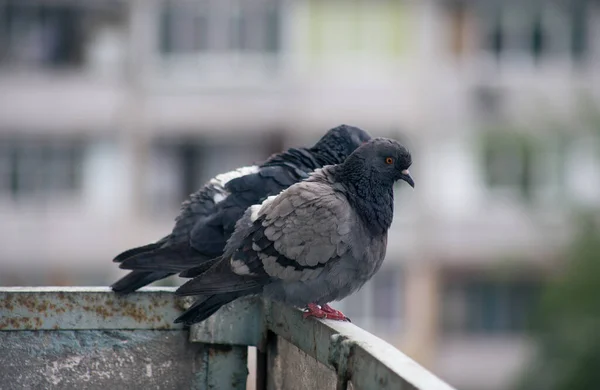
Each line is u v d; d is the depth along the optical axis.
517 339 21.88
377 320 21.66
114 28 21.62
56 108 21.70
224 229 6.07
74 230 21.94
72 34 21.83
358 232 5.34
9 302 5.00
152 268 5.69
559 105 21.12
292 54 21.34
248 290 5.20
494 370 21.89
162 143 21.80
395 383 3.63
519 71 21.48
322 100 21.34
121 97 21.61
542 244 21.12
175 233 6.22
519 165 21.19
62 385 5.07
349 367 4.10
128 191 21.88
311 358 4.67
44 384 5.05
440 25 21.38
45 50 21.83
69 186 22.02
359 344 4.03
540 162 21.11
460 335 21.94
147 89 21.53
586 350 17.19
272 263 5.20
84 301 5.07
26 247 22.02
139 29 21.39
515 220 21.20
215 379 5.23
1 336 5.01
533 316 18.22
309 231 5.23
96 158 21.88
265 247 5.23
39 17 21.80
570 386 17.33
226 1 21.25
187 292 5.03
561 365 17.47
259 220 5.36
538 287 21.59
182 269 5.81
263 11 21.30
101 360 5.10
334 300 5.54
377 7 21.17
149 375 5.16
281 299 5.27
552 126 21.00
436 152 21.27
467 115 21.27
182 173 21.86
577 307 17.61
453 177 21.28
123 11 21.50
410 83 21.19
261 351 5.26
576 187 20.89
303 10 21.22
